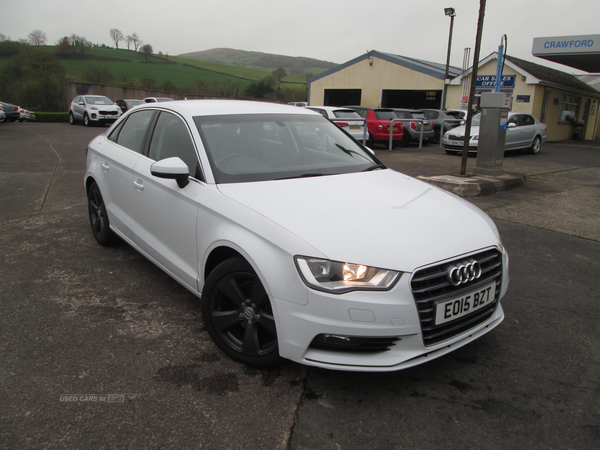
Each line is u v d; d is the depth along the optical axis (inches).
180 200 114.2
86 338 108.0
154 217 127.3
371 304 81.0
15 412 81.8
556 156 555.2
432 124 668.1
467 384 95.1
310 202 99.5
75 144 548.7
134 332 111.8
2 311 119.9
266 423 81.6
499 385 95.0
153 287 138.6
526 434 80.5
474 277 90.7
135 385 91.0
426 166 428.5
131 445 75.2
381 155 529.0
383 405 87.7
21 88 1899.6
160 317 119.9
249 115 133.0
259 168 116.2
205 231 104.3
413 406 87.6
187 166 113.7
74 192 266.1
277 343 91.0
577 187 325.7
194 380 93.4
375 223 92.6
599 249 184.5
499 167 337.1
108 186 155.9
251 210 95.6
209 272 108.0
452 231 95.1
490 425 82.7
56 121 1338.6
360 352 85.1
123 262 158.2
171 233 119.6
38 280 140.6
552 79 791.1
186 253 114.1
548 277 155.0
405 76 944.9
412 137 614.9
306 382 94.1
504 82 788.6
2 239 178.2
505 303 134.9
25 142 556.4
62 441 75.4
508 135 528.7
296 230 87.4
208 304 102.7
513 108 780.6
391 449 76.2
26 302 125.6
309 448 75.9
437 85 898.1
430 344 87.4
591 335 116.7
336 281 82.0
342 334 81.7
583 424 83.4
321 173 120.8
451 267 87.1
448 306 86.9
